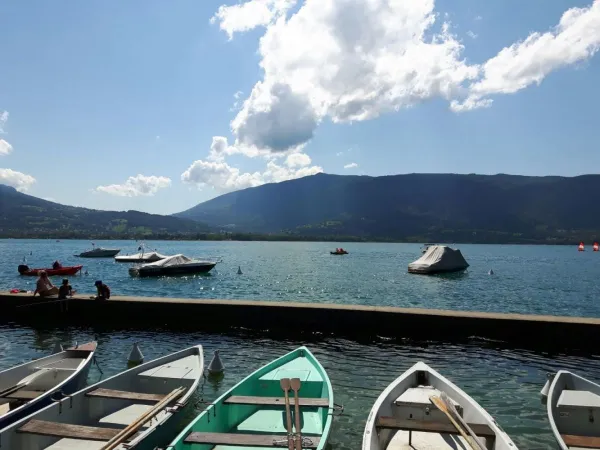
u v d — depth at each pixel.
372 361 15.67
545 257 116.69
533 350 17.14
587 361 15.76
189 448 7.68
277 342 18.42
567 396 10.05
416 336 18.53
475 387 13.10
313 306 19.91
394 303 31.41
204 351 17.08
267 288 39.75
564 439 7.97
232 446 8.38
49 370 11.62
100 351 17.11
